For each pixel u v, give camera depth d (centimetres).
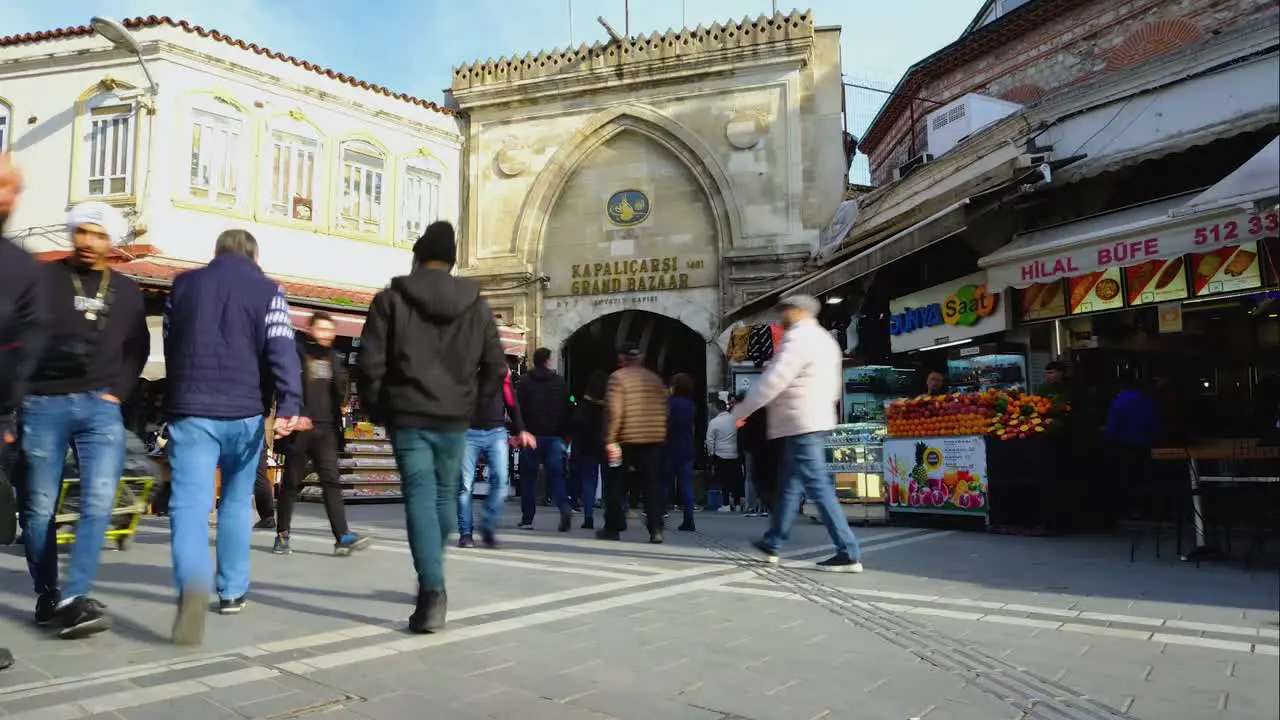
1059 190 941
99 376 382
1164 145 808
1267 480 573
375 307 395
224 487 429
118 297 393
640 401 758
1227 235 688
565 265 1948
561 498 879
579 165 1956
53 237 1574
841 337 1482
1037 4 1769
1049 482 772
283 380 405
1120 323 990
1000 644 365
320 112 1792
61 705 277
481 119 2019
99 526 382
